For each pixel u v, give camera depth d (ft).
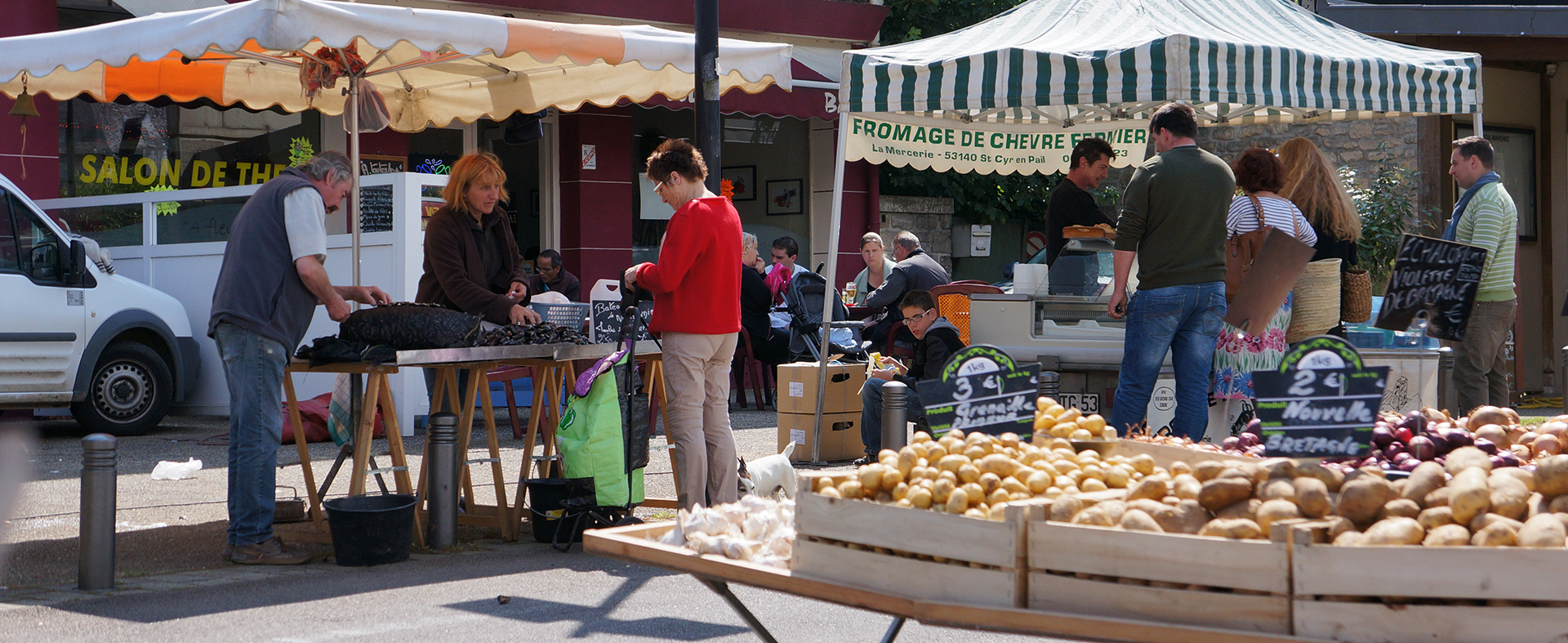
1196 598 9.07
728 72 24.79
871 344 35.83
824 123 49.67
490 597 16.92
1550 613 8.48
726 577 10.91
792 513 12.10
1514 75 46.62
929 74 25.82
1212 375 23.11
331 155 19.25
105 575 17.08
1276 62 24.26
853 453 30.09
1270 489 9.78
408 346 19.02
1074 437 12.62
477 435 33.35
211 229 36.37
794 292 38.78
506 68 27.86
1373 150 45.47
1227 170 21.90
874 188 50.16
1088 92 24.13
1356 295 24.43
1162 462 12.10
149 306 33.83
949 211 52.80
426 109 30.40
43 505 23.20
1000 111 37.42
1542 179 47.50
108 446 17.19
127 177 38.78
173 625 15.28
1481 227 27.55
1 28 35.63
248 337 18.40
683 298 20.08
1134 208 21.88
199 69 28.09
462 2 40.65
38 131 36.78
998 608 9.58
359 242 26.55
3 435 17.07
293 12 19.58
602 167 45.11
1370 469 10.21
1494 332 27.89
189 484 25.54
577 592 17.35
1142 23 25.54
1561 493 9.56
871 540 10.31
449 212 22.17
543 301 25.36
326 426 31.35
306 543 20.49
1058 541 9.50
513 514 21.03
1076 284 27.04
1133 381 22.13
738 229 20.47
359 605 16.34
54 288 31.65
